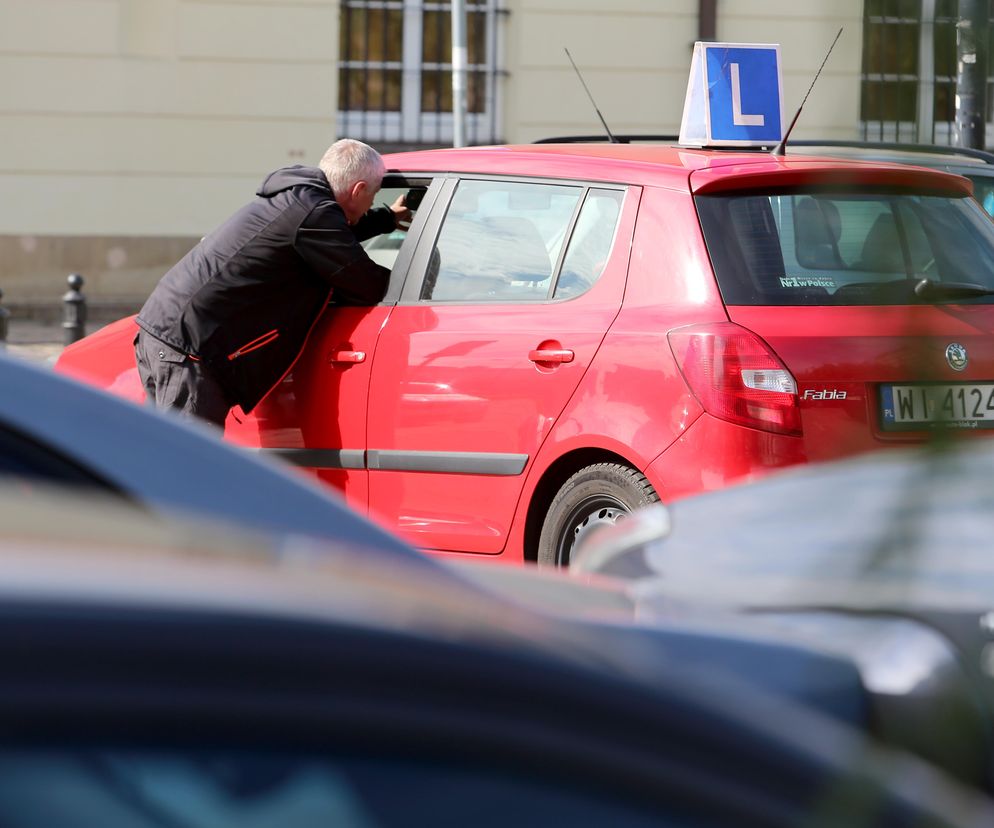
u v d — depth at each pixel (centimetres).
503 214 1202
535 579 526
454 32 2350
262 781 170
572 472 1123
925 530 180
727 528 738
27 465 386
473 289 1195
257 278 1245
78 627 170
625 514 1068
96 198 3183
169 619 176
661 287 1073
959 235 1115
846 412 1024
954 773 255
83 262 3188
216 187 3238
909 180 1095
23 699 161
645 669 217
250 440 1315
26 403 396
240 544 226
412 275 1238
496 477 1144
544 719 190
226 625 179
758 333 1022
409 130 3469
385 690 182
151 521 234
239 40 3212
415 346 1200
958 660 522
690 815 195
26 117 3133
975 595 564
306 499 421
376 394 1221
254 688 174
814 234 1077
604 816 189
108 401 411
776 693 443
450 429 1170
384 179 1302
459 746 182
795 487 765
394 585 222
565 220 1156
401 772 178
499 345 1146
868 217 1084
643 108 3412
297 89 3250
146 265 3222
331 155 1272
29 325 3102
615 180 1130
